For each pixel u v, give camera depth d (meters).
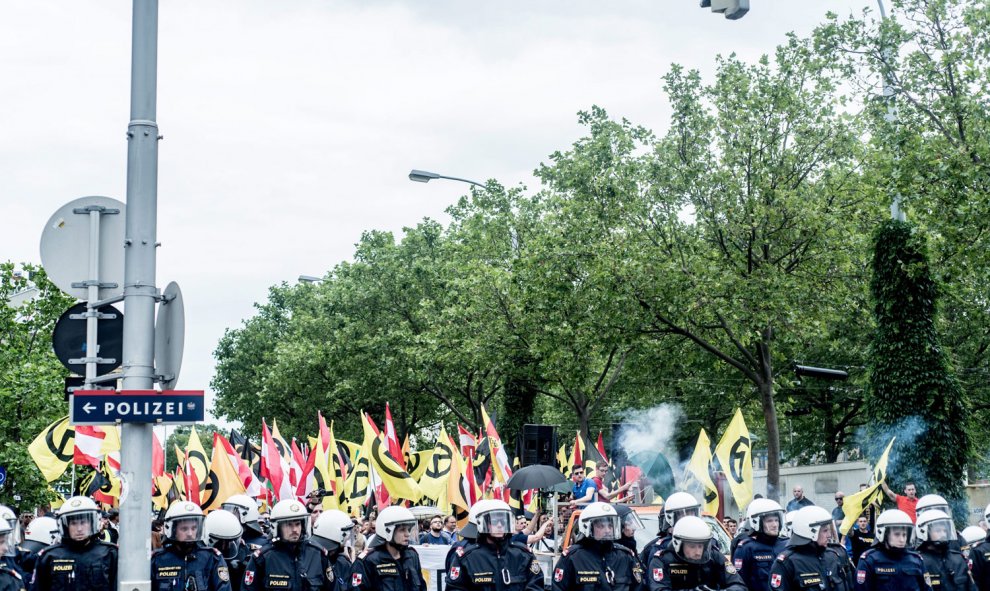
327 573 11.59
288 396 55.75
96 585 11.15
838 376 24.27
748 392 41.38
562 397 43.06
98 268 8.90
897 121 23.70
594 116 32.84
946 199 22.64
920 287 22.78
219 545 12.14
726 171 28.47
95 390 8.55
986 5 22.81
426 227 51.50
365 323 49.69
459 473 20.44
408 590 11.61
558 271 31.28
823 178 28.86
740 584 11.12
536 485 18.38
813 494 35.59
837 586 11.98
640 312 29.73
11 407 27.39
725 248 29.22
